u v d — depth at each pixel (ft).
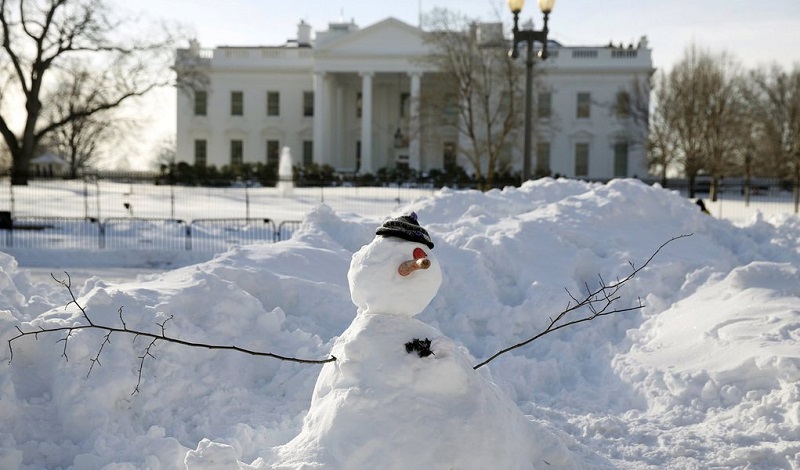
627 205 40.63
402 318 17.03
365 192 151.84
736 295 29.50
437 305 31.65
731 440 21.52
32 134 177.37
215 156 256.93
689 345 27.09
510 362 27.45
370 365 16.43
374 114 253.85
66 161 272.10
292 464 16.01
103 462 18.11
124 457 18.30
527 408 23.93
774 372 23.59
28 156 177.17
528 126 67.21
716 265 36.35
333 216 38.83
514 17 67.05
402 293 16.83
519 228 37.06
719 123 179.52
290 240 36.27
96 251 71.36
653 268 34.45
